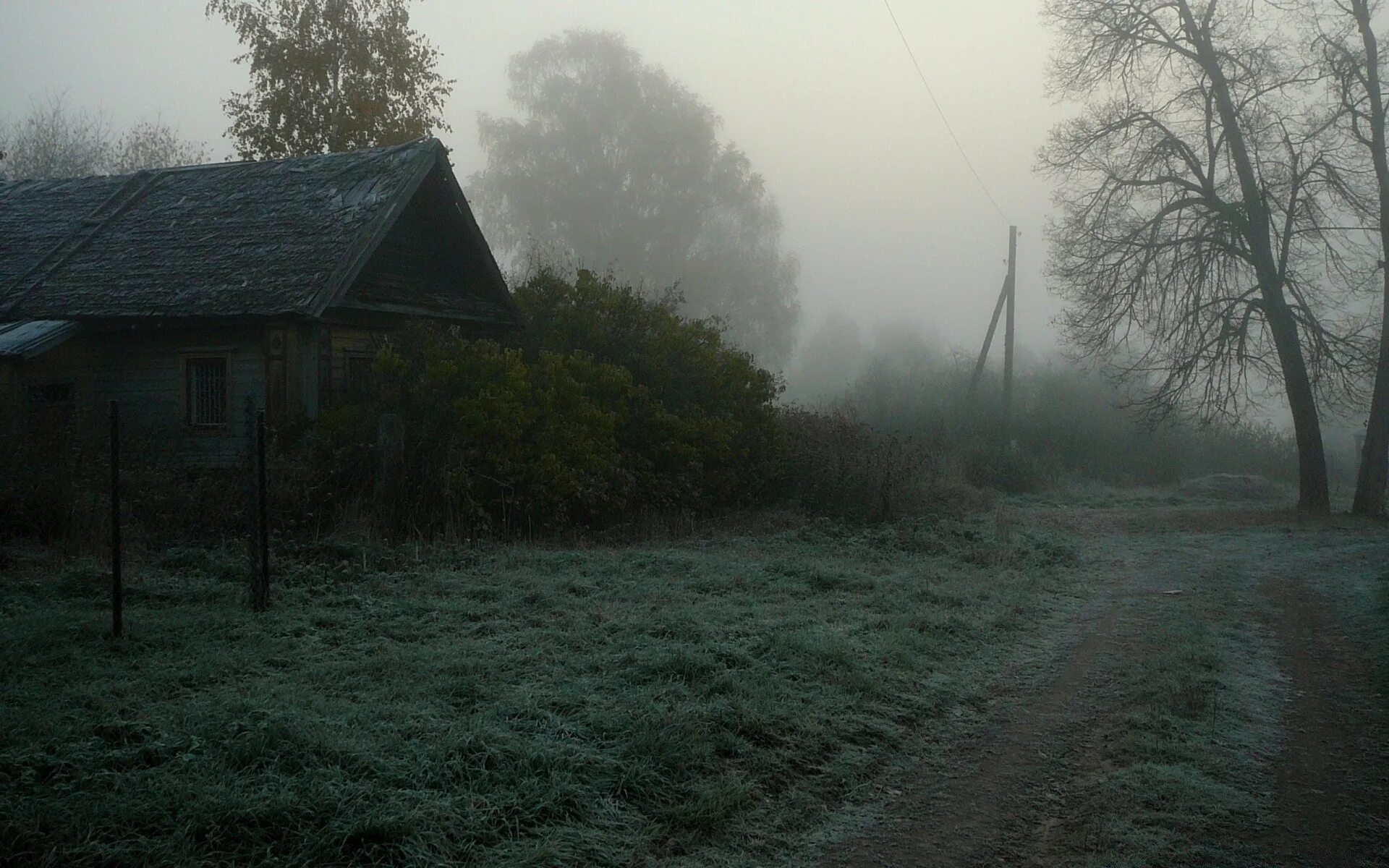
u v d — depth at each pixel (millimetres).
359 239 15969
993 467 27953
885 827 5320
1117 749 6523
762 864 4836
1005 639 9578
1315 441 23484
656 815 5152
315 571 10156
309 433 14375
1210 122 24016
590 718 6078
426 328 14898
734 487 17656
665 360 17188
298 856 4254
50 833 4250
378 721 5777
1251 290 23547
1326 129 23156
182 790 4602
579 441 14375
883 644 8531
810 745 6238
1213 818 5422
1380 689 7914
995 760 6363
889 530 15695
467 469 13133
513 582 10227
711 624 8609
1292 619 10719
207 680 6438
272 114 31219
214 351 16016
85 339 16375
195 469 14570
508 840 4660
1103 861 4914
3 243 18734
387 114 31875
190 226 17875
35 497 11148
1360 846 5129
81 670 6465
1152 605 11531
